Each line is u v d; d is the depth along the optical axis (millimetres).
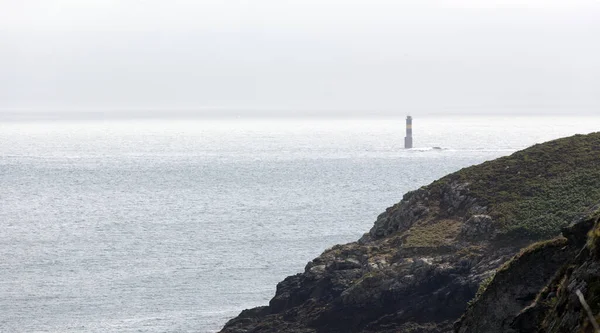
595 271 84625
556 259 119750
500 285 122500
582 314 80188
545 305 101750
